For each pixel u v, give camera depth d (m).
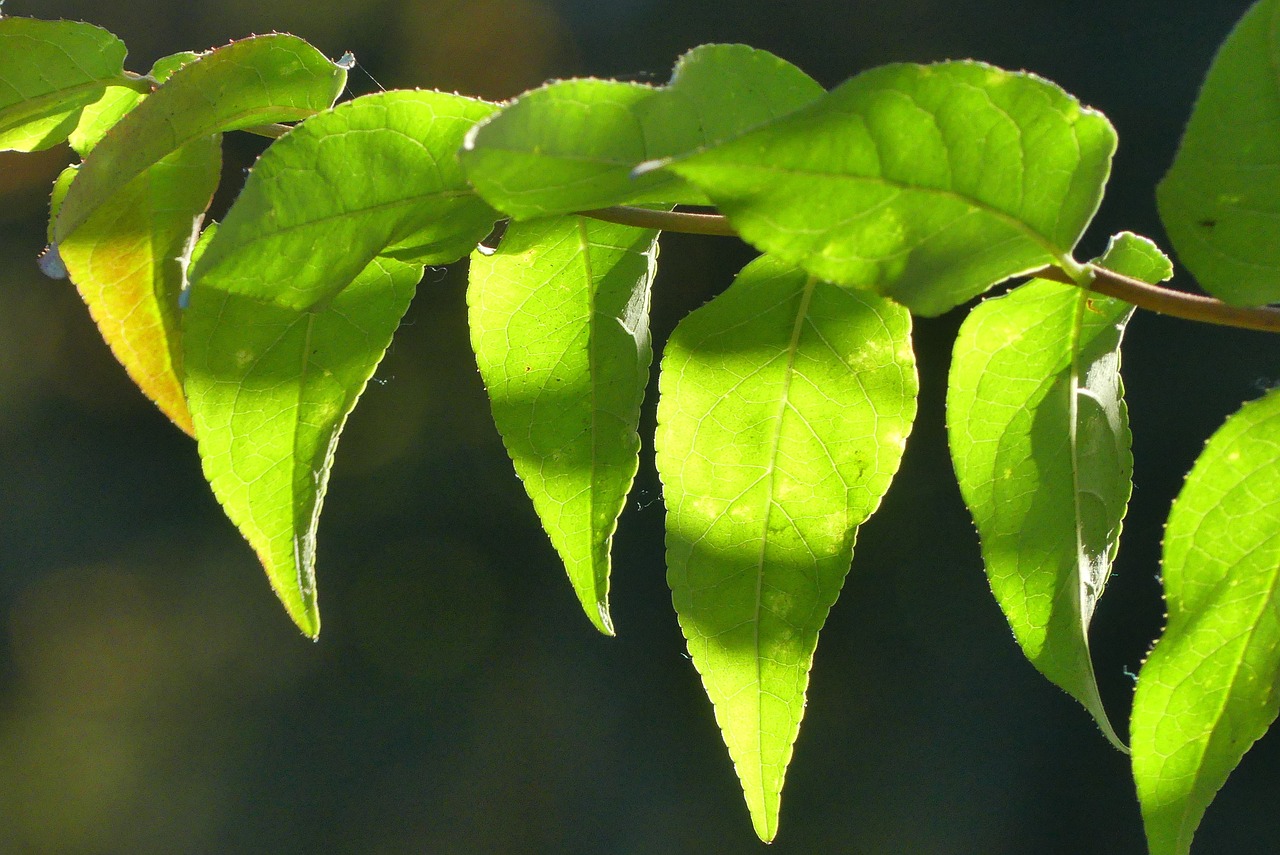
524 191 0.50
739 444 0.55
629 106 0.50
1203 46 1.81
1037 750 1.95
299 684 2.14
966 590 1.98
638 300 0.55
